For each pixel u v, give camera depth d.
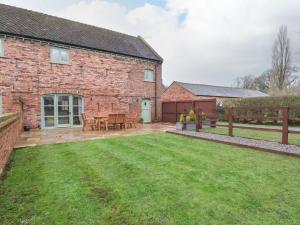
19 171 4.08
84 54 12.32
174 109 15.62
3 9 11.16
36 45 10.67
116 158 5.03
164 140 7.48
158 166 4.38
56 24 12.55
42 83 10.90
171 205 2.72
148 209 2.63
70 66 11.80
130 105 14.59
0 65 9.67
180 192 3.11
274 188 3.22
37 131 10.09
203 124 10.73
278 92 22.89
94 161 4.79
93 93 12.74
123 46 14.77
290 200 2.84
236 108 7.56
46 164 4.55
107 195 3.03
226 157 5.07
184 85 22.38
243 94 26.89
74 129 11.03
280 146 5.88
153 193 3.08
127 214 2.52
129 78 14.52
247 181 3.51
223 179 3.62
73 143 6.95
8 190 3.21
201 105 13.63
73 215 2.51
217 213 2.53
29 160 4.88
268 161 4.70
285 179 3.59
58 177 3.76
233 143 6.47
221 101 19.80
